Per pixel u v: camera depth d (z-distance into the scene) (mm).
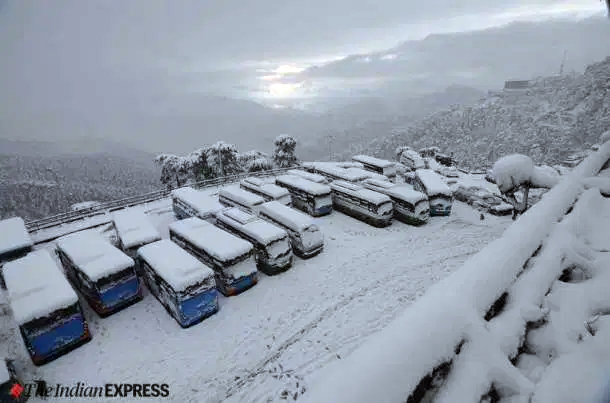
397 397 1587
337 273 17484
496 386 1868
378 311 14656
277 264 17391
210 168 42031
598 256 2961
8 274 14055
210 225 18484
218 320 14484
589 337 2096
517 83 163625
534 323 2275
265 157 45375
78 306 13008
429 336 1857
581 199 4008
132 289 15414
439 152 43375
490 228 21609
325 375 1737
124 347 13258
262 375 11812
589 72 132500
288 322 14242
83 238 17203
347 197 23719
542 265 2760
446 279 2480
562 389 1771
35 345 12219
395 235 21172
